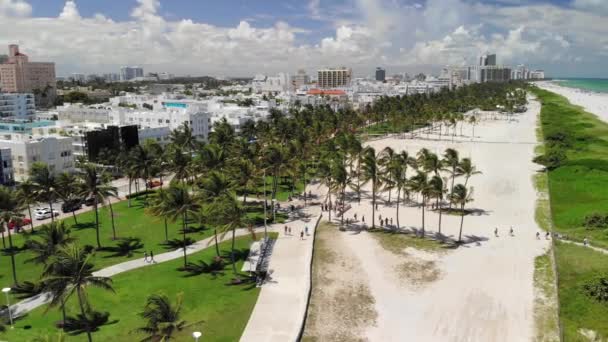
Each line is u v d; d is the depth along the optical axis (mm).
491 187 139750
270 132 158875
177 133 152375
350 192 137500
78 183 90062
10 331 57406
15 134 145750
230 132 161750
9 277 75000
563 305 66438
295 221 107625
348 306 67188
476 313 65125
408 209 119750
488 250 89188
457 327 61562
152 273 76688
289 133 159250
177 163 111375
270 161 109938
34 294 69188
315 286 73625
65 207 113812
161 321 43719
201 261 82312
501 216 111625
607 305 65562
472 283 74688
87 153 143875
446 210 117375
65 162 143625
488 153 195125
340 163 117250
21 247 89188
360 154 130500
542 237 95875
